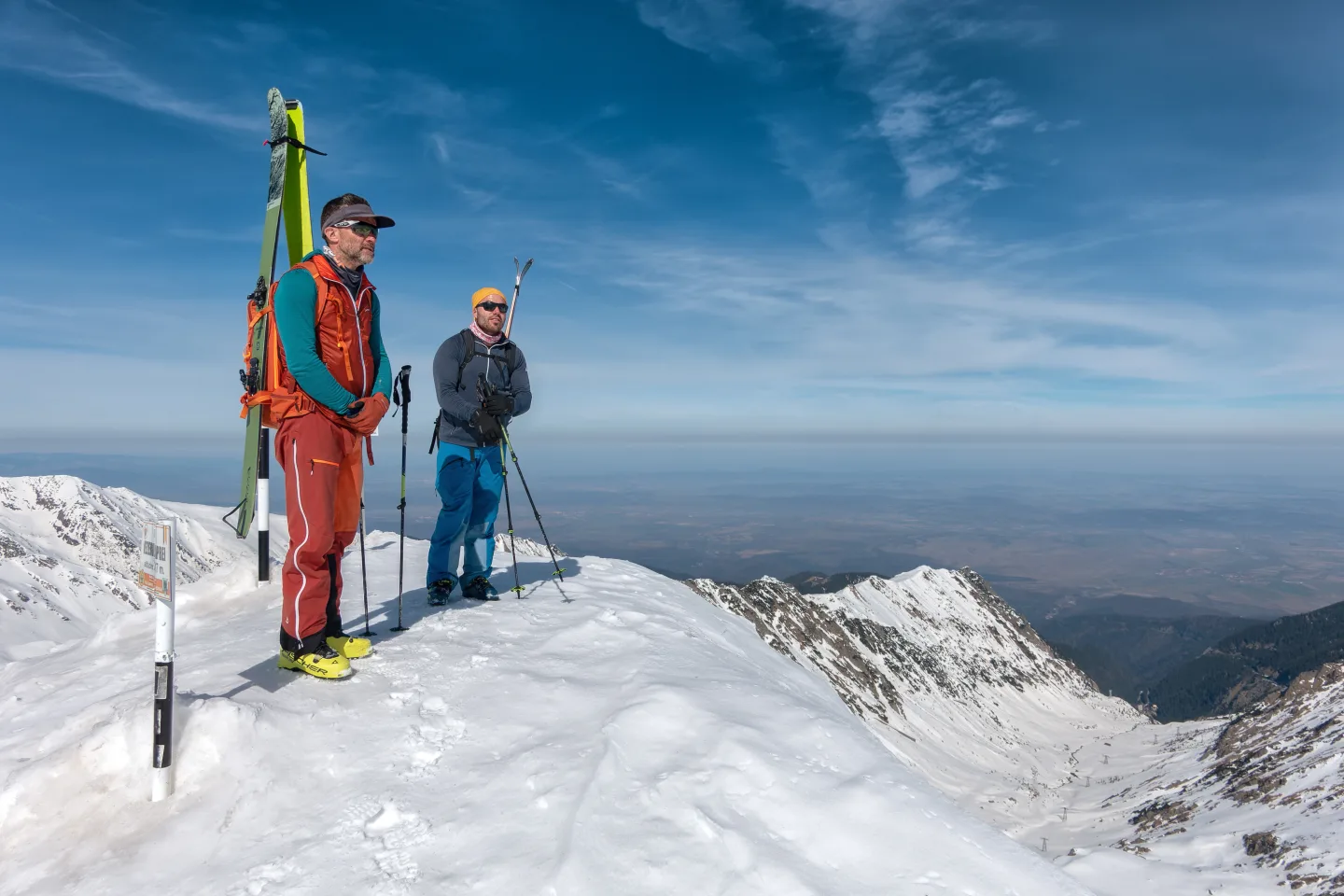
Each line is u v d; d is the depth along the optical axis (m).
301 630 5.19
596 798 3.71
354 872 3.28
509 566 9.64
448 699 5.00
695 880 3.15
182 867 3.35
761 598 167.75
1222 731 121.56
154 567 3.92
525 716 4.77
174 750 3.97
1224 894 38.34
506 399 7.36
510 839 3.48
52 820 3.67
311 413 5.17
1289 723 92.12
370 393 5.61
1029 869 3.30
